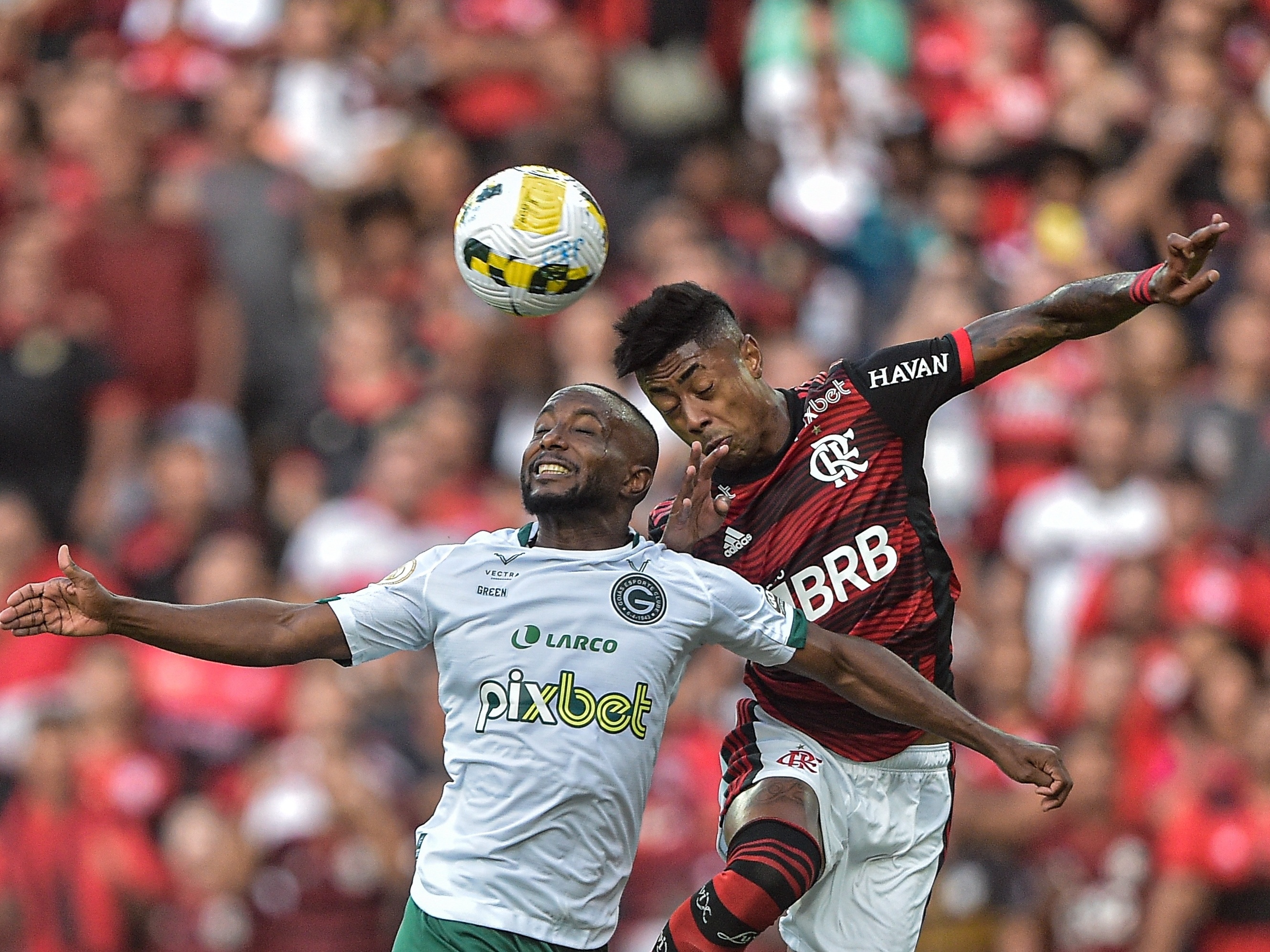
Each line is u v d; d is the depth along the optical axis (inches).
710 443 717.9
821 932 767.7
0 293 1594.5
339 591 1405.0
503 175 728.3
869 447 733.3
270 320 1606.8
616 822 677.3
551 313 732.7
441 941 662.5
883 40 1855.3
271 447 1562.5
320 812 1246.3
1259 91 1974.7
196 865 1253.7
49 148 1774.1
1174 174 1804.9
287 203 1649.9
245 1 1836.9
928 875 784.3
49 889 1256.2
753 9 1851.6
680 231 1620.3
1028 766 698.8
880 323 1663.4
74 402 1544.0
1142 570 1435.8
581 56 1800.0
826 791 742.5
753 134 1792.6
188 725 1316.4
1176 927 1284.4
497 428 1526.8
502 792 663.8
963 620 1428.4
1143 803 1326.3
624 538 698.8
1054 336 725.3
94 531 1499.8
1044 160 1766.7
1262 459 1547.7
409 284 1659.7
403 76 1797.5
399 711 1305.4
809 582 730.2
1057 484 1515.7
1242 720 1339.8
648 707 677.3
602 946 688.4
